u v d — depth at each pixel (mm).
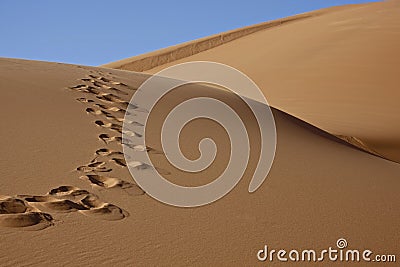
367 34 28781
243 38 44656
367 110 16984
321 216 3205
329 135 9273
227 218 2922
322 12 53688
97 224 2490
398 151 11352
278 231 2783
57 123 4797
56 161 3566
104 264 2039
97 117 5406
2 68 7281
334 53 26250
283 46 32844
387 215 3465
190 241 2451
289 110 17781
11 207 2516
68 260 2031
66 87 6645
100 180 3307
